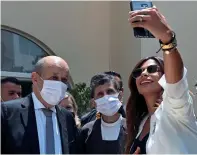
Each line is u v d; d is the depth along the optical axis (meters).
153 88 2.16
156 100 2.20
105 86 2.96
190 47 5.63
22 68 6.18
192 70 5.57
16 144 2.21
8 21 5.95
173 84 1.80
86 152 2.80
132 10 1.85
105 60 6.46
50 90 2.42
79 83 5.86
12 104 2.34
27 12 6.09
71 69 6.30
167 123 1.96
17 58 6.15
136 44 5.76
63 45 6.30
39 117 2.39
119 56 6.18
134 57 5.80
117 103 2.93
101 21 6.50
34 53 6.24
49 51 6.27
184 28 5.65
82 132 2.87
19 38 6.15
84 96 5.41
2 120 2.24
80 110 5.32
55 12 6.27
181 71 1.78
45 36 6.21
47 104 2.44
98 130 2.86
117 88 3.01
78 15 6.41
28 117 2.33
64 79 2.49
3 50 6.03
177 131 1.94
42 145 2.32
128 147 2.34
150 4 1.88
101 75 3.05
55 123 2.45
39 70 2.47
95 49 6.45
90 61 6.42
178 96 1.82
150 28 1.65
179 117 1.90
